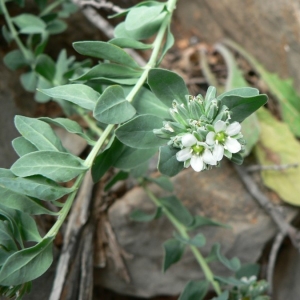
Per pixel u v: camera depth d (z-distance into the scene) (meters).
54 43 0.31
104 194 0.28
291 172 0.28
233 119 0.19
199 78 0.33
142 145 0.19
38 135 0.19
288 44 0.29
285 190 0.28
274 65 0.31
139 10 0.21
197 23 0.37
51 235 0.19
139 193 0.28
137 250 0.28
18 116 0.19
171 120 0.20
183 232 0.25
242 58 0.34
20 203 0.19
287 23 0.29
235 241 0.28
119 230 0.27
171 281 0.28
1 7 0.26
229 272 0.28
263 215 0.28
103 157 0.20
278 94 0.30
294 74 0.30
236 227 0.28
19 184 0.18
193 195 0.28
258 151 0.29
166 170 0.19
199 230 0.28
